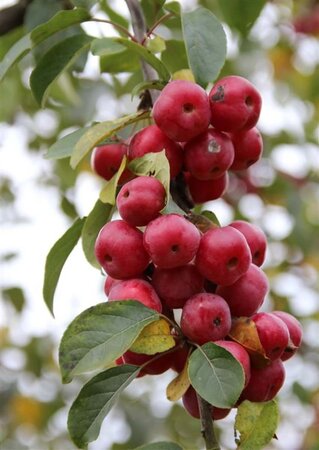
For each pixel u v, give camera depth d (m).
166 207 0.79
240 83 0.79
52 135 1.65
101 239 0.77
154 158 0.77
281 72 1.76
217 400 0.73
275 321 0.76
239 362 0.73
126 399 1.87
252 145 0.82
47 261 0.86
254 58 1.50
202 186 0.82
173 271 0.76
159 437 1.82
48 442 2.00
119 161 0.83
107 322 0.75
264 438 0.76
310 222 1.72
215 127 0.79
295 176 1.69
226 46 0.83
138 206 0.76
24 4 1.06
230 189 1.60
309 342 1.76
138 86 0.82
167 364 0.78
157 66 0.83
